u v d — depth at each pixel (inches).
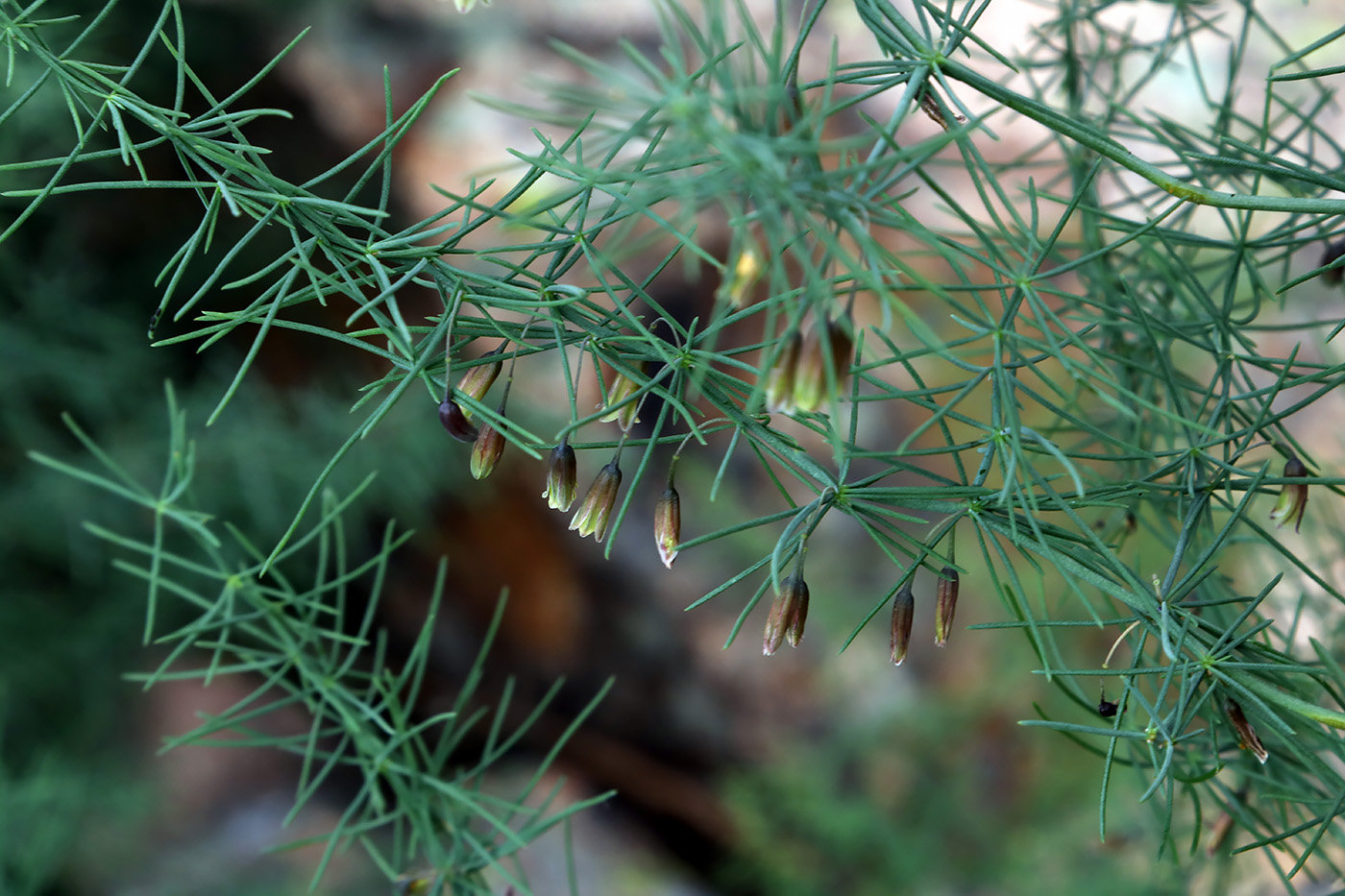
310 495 9.3
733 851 26.4
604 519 9.6
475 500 27.7
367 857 22.9
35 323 22.5
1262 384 23.6
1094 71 12.2
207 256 24.9
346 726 11.5
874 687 27.0
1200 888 14.3
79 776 21.0
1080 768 24.2
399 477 24.9
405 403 25.5
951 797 24.8
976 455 27.4
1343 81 25.0
